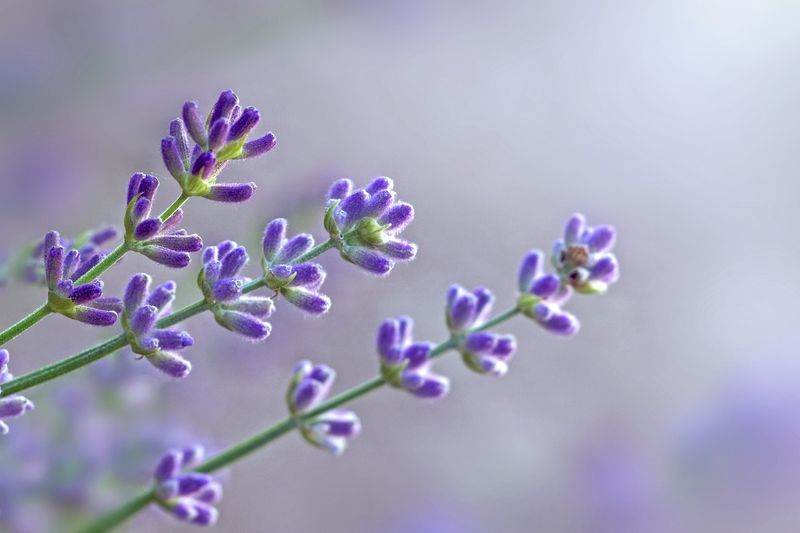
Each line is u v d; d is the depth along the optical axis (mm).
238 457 443
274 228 417
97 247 454
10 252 474
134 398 489
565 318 446
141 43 727
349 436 445
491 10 835
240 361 511
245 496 691
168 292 412
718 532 771
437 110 796
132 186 409
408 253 420
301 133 742
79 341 529
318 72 773
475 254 713
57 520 479
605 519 764
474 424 761
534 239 750
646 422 784
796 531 748
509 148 787
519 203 765
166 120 688
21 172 617
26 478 478
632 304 796
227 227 496
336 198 425
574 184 799
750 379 787
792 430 762
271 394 521
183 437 493
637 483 770
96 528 438
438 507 733
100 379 485
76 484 479
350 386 549
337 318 538
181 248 410
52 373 406
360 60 792
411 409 753
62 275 405
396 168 756
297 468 710
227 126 410
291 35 768
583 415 776
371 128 769
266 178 501
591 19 872
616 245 804
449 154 773
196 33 736
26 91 662
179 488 439
